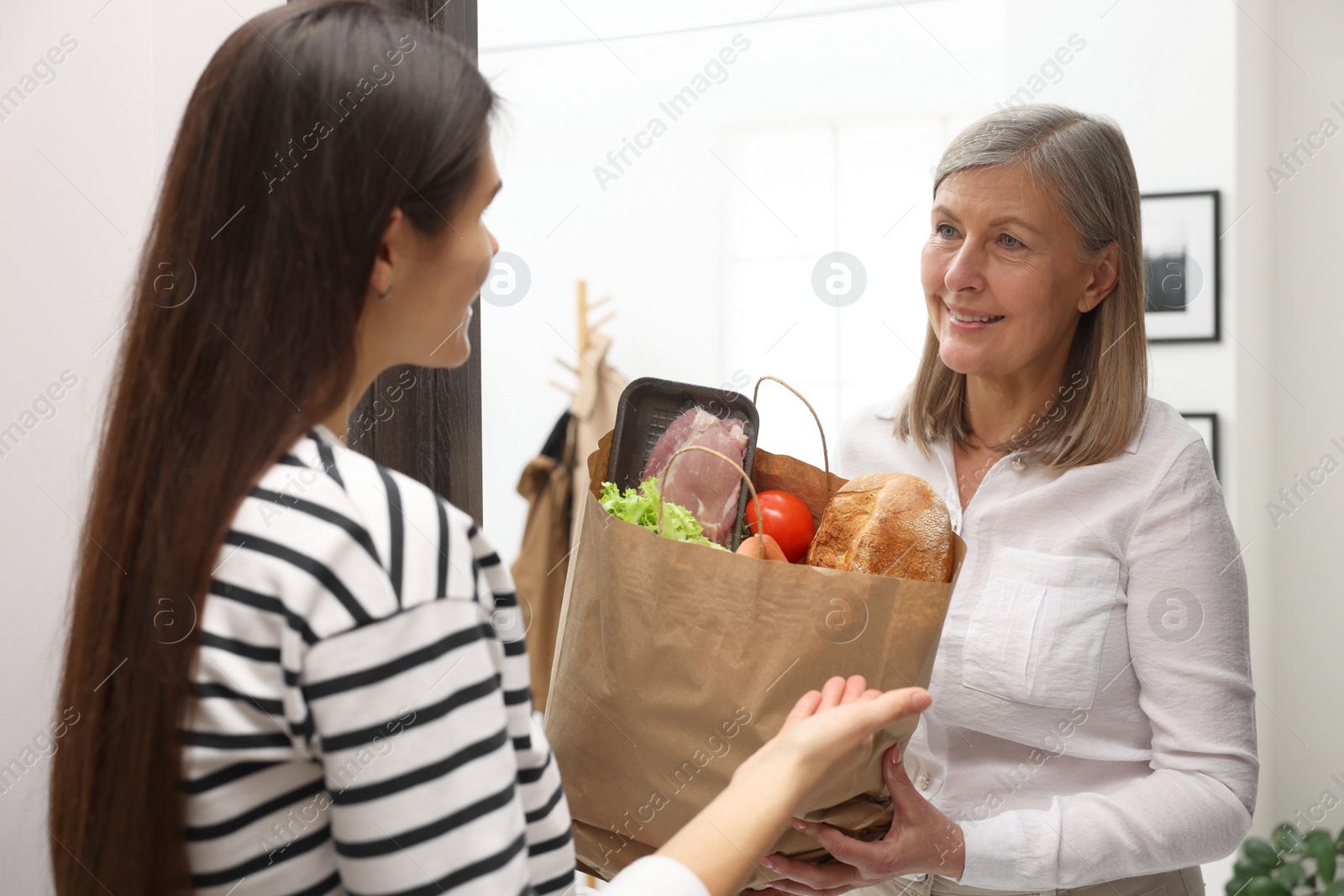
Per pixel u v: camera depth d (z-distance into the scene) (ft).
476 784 1.39
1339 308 5.47
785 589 2.17
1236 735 2.60
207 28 2.82
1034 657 2.78
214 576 1.37
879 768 2.34
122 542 1.48
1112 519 2.78
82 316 2.87
